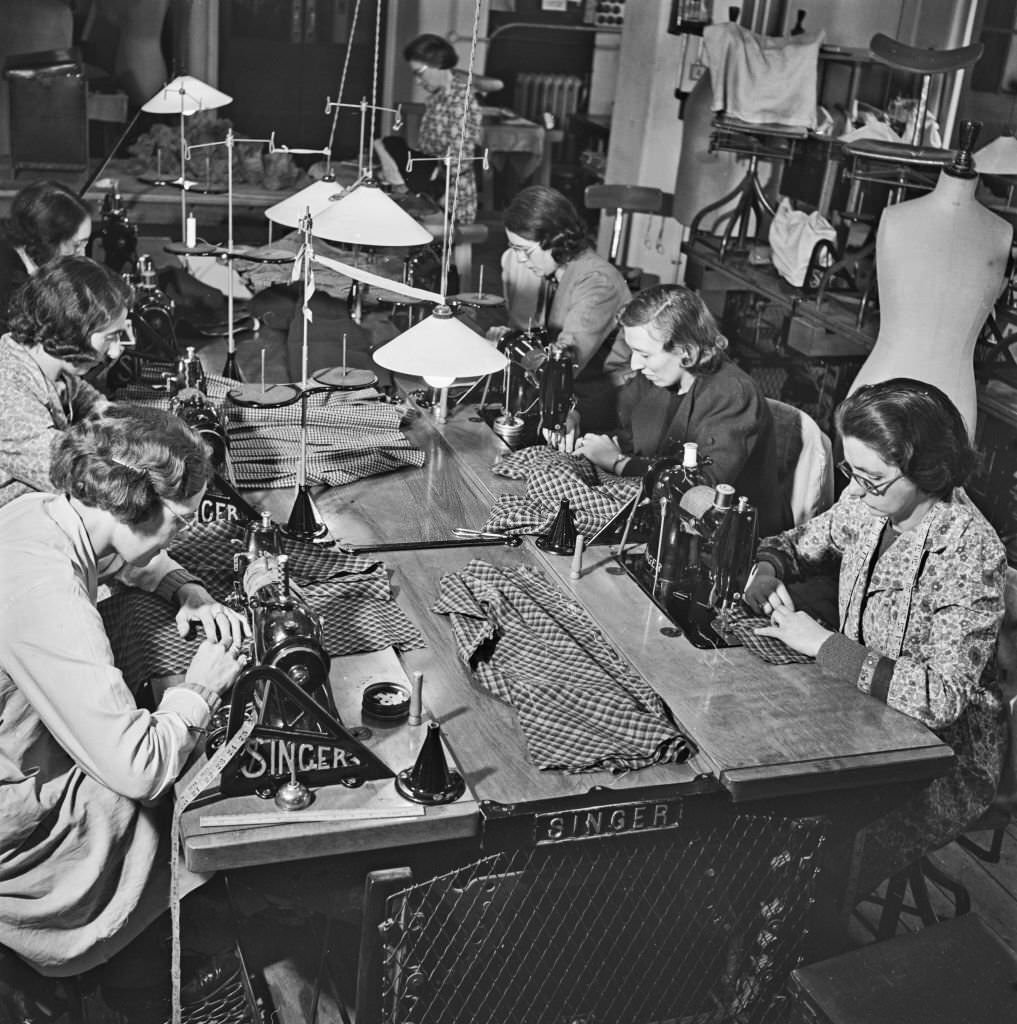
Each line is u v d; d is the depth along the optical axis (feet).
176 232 19.35
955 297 13.82
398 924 6.78
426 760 6.46
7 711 6.89
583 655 7.88
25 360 9.87
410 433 11.77
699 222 23.09
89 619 6.76
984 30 21.72
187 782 6.76
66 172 18.29
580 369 14.02
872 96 22.88
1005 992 6.69
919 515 8.26
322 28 28.53
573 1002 7.92
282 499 10.16
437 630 8.29
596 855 7.09
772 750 7.06
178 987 6.74
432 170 21.65
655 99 26.68
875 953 6.94
